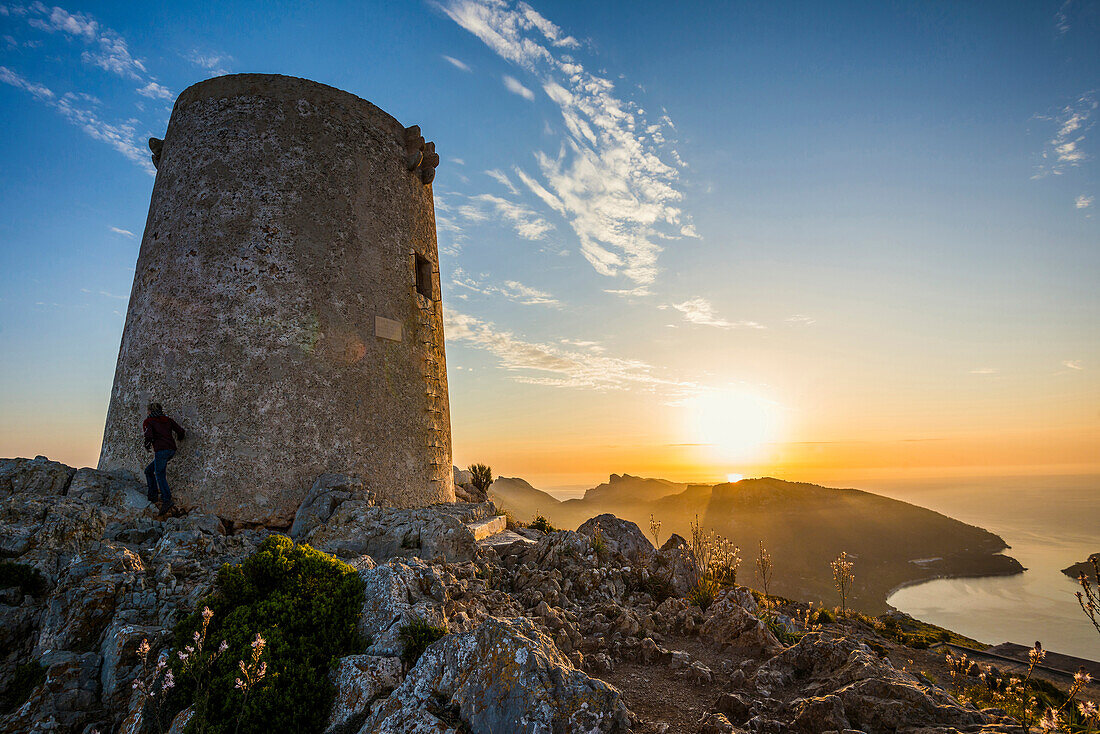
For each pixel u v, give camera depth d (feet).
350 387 41.50
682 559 40.24
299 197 42.04
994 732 14.38
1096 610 14.64
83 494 32.30
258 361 38.45
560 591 31.37
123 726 16.80
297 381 39.17
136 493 34.14
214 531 32.40
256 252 40.04
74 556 24.56
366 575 22.40
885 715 16.01
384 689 17.33
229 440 36.83
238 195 40.65
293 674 16.97
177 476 36.04
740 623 26.27
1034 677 29.37
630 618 27.40
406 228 49.39
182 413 37.09
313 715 16.26
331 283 42.16
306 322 40.40
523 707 14.88
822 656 20.89
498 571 33.53
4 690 18.89
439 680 16.61
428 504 46.06
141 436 37.58
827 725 15.98
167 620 21.40
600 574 34.35
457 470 70.08
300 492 37.52
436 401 49.75
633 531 45.85
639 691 21.18
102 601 21.26
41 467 32.83
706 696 20.84
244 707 15.57
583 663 22.43
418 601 21.39
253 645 16.26
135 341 40.29
